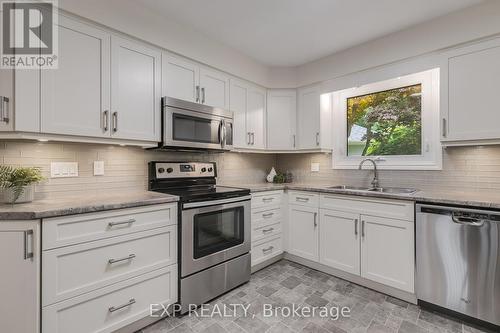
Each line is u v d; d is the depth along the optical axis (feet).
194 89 7.60
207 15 6.79
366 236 7.14
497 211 5.10
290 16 6.85
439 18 6.82
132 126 6.17
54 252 4.27
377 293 6.97
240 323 5.69
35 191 5.50
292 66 10.30
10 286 4.08
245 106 9.39
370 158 9.25
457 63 6.44
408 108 8.50
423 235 6.06
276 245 9.00
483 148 6.79
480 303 5.34
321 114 9.71
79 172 6.18
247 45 8.52
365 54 8.34
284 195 9.30
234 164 10.21
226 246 7.06
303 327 5.52
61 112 5.07
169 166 7.66
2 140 5.22
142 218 5.44
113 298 4.99
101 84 5.64
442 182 7.47
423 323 5.61
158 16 6.62
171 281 5.94
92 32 5.50
